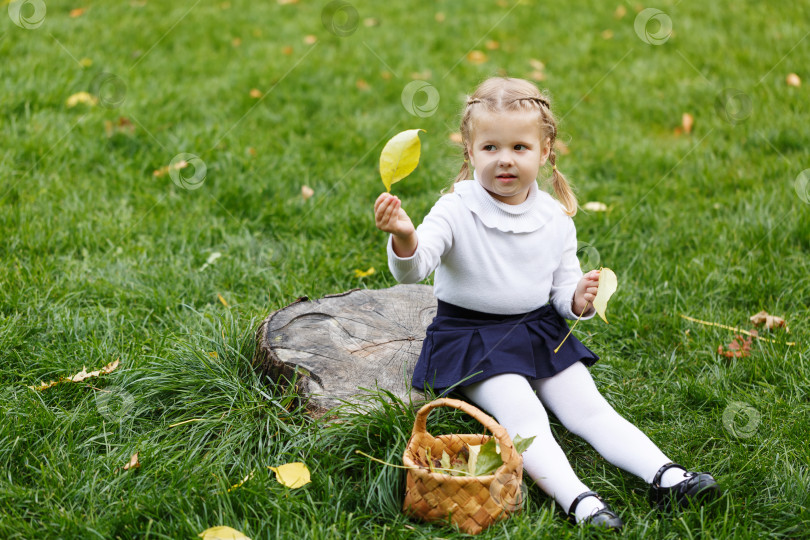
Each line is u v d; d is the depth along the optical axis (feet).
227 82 16.97
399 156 6.18
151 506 6.15
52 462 6.73
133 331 9.16
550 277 7.32
